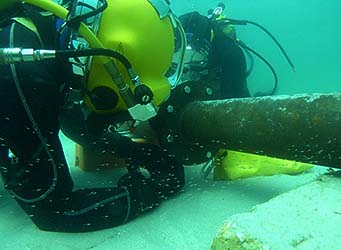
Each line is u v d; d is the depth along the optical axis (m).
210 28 2.96
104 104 1.56
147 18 1.53
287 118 1.49
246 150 1.76
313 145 1.42
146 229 1.52
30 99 1.32
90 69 1.46
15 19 1.39
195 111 1.95
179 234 1.46
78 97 1.51
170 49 1.63
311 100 1.44
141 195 1.64
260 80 7.89
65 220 1.50
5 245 1.42
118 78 1.35
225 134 1.78
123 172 2.39
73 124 1.76
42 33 1.41
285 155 1.58
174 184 1.88
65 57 1.21
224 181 2.08
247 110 1.67
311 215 0.99
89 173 2.37
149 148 2.06
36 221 1.51
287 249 0.83
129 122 1.88
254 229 0.91
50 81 1.37
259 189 1.92
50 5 1.29
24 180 1.45
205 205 1.75
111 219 1.54
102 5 1.33
